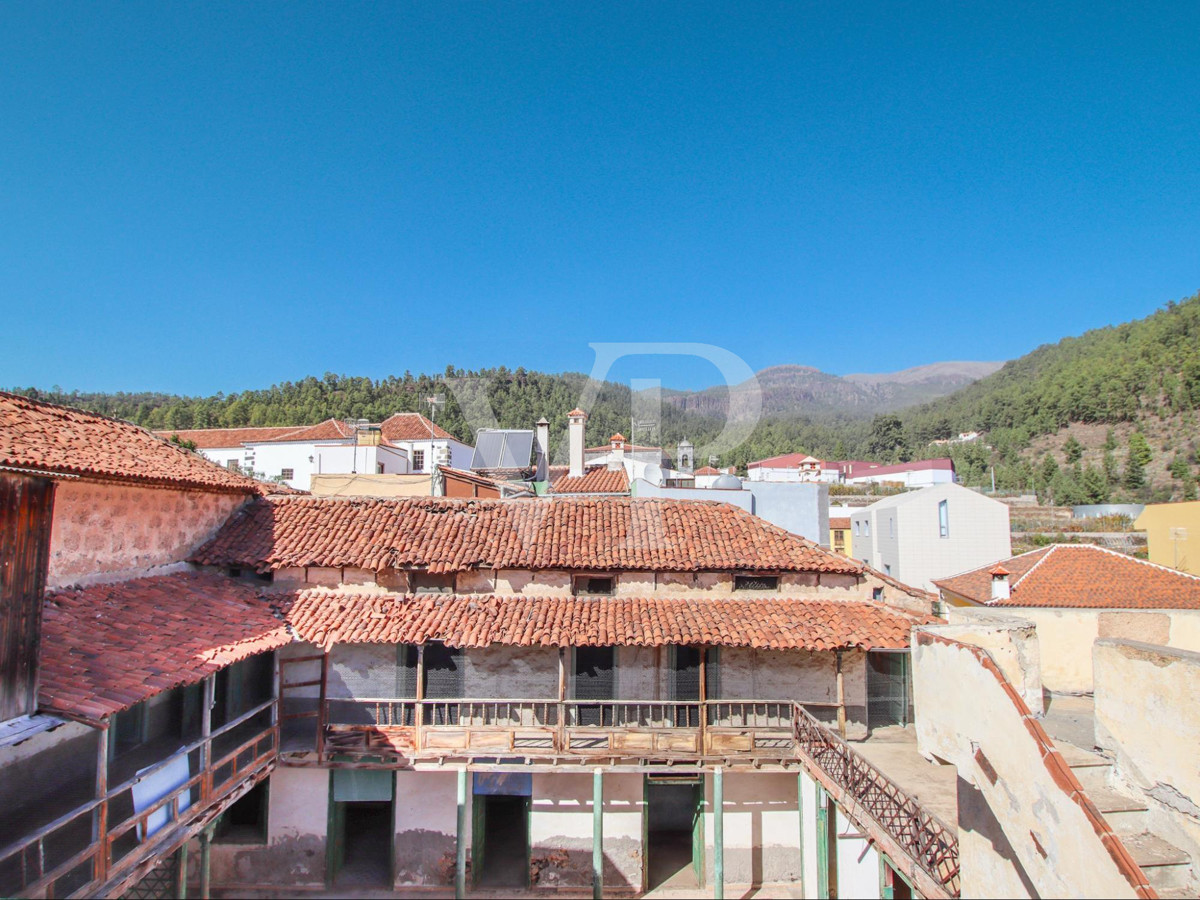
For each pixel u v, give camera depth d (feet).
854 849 46.65
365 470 111.14
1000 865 22.89
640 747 46.39
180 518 49.06
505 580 51.49
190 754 37.68
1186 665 24.16
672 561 50.78
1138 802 25.89
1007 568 72.95
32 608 28.58
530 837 51.31
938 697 27.14
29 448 33.78
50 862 28.35
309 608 48.11
